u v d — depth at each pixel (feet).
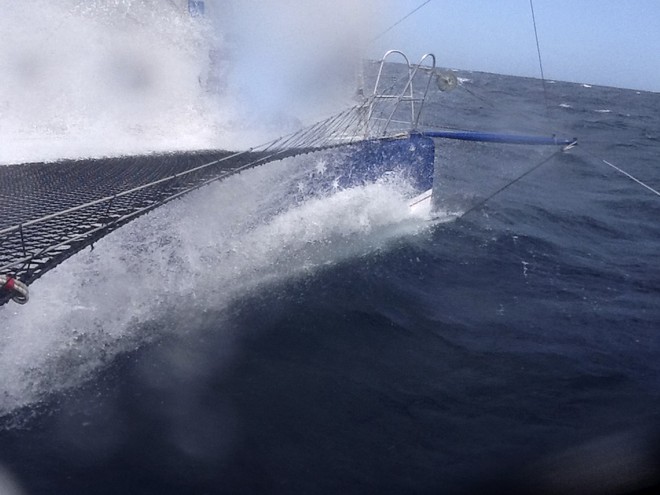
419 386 13.65
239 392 12.86
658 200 38.50
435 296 19.15
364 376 13.93
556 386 13.98
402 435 11.72
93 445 10.81
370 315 17.16
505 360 15.15
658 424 12.32
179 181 17.13
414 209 26.48
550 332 17.10
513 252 24.47
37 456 10.41
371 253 22.07
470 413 12.67
